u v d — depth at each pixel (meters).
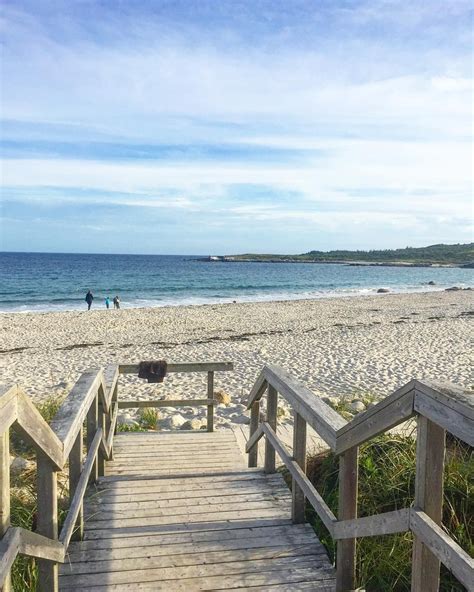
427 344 17.36
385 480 3.65
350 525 2.68
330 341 18.23
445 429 1.89
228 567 3.16
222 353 16.17
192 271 87.44
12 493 4.20
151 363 6.29
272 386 4.50
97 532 3.55
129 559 3.23
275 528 3.63
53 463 2.48
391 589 3.00
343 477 2.79
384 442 4.16
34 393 10.79
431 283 67.06
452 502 3.32
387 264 135.25
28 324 24.70
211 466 5.23
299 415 3.59
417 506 2.11
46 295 44.84
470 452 4.04
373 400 8.95
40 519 2.52
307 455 4.90
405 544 3.14
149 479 4.52
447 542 1.87
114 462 5.32
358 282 67.62
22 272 75.12
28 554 2.16
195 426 7.72
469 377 12.16
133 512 3.86
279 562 3.22
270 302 36.12
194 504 4.02
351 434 2.61
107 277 67.62
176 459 5.44
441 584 2.85
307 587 2.99
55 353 17.16
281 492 4.25
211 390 6.55
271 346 17.33
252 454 5.12
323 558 3.28
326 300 37.88
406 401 2.14
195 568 3.15
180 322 25.16
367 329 21.59
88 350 17.58
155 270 87.69
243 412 8.68
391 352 15.79
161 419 8.27
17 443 5.85
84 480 3.38
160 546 3.38
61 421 2.89
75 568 3.12
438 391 1.91
